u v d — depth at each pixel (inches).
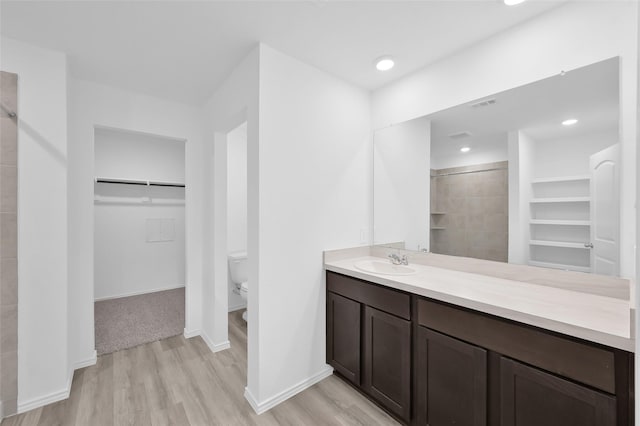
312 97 80.2
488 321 49.1
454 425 53.8
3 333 65.7
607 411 36.8
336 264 82.3
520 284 61.1
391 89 90.7
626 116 49.4
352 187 91.4
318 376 81.5
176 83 91.5
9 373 66.1
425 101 81.4
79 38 67.5
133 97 97.0
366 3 56.6
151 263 168.9
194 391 75.8
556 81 57.5
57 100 72.5
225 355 95.2
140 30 64.7
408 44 70.6
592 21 53.0
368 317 71.1
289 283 75.1
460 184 73.9
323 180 83.1
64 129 73.4
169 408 69.1
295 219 76.4
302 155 77.8
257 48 69.6
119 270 158.6
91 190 89.6
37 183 69.9
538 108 59.9
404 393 62.7
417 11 58.8
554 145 57.9
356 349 74.3
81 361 86.9
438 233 79.0
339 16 60.3
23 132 68.3
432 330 57.7
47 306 70.9
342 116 88.3
